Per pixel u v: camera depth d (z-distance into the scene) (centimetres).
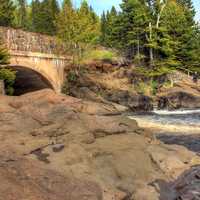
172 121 2916
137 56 4869
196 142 1962
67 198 728
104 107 1603
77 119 1308
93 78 4444
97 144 1177
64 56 4238
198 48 5797
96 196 779
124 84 4566
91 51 4703
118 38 5519
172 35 5372
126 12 5256
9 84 2880
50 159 962
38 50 3838
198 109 4234
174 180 1098
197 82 5475
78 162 1002
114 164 1058
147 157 1177
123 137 1305
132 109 4194
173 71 5044
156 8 5162
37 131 1173
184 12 6338
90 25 4688
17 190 691
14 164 805
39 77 3959
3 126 1162
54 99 1481
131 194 933
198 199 973
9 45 3397
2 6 6022
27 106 1361
